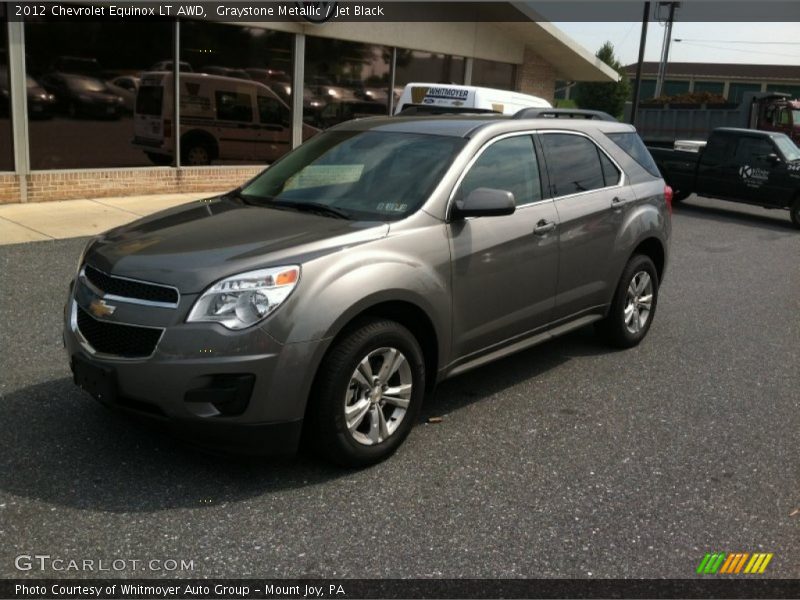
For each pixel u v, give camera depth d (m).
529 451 4.38
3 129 10.54
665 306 7.89
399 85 16.62
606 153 5.86
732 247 11.82
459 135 4.81
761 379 5.77
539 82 21.09
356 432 3.99
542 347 6.29
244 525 3.50
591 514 3.73
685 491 4.00
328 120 15.16
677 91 60.59
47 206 10.84
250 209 4.54
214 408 3.61
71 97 11.18
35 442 4.15
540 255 4.98
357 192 4.58
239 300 3.59
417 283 4.13
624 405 5.13
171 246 3.91
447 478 4.02
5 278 7.18
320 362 3.76
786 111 23.17
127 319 3.68
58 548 3.27
